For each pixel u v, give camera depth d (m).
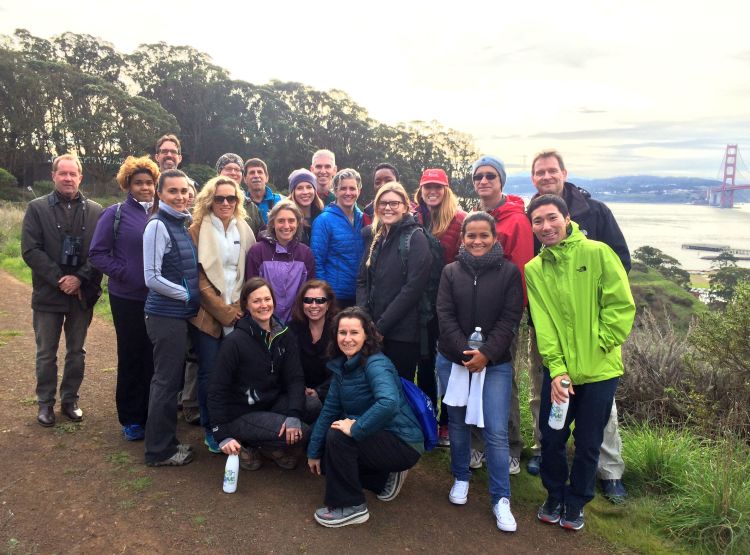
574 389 2.80
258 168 4.69
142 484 2.95
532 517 2.95
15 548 2.36
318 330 3.40
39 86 46.59
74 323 3.70
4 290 8.38
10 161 46.53
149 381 3.48
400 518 2.86
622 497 3.17
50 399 3.66
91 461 3.18
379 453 2.79
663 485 3.27
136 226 3.33
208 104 63.25
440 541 2.67
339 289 3.77
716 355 4.05
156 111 52.78
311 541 2.57
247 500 2.89
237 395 3.15
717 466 3.10
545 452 2.85
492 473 2.88
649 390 4.47
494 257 2.94
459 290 2.99
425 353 3.34
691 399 4.12
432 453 3.70
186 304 3.13
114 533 2.52
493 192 3.39
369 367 2.87
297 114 67.06
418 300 3.24
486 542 2.69
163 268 3.05
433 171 3.59
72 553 2.37
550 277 2.82
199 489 2.96
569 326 2.72
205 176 51.31
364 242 3.67
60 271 3.50
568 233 2.83
